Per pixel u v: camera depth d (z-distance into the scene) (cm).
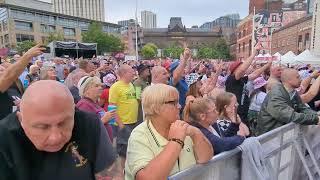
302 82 580
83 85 367
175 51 9119
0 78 277
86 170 148
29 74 630
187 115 278
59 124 131
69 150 144
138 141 208
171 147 187
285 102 378
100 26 8181
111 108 382
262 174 273
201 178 217
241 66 561
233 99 342
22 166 134
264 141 297
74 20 9644
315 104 582
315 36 3378
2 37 8275
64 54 3061
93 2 14112
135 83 532
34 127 129
